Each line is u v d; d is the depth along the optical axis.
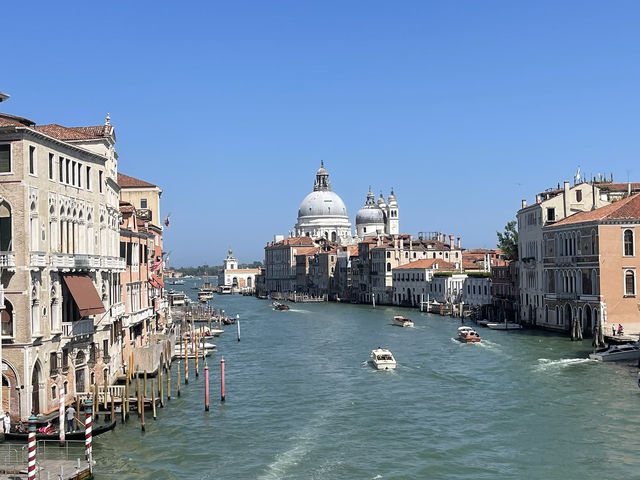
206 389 48.00
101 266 47.91
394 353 75.44
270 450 39.22
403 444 40.19
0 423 36.88
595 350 67.94
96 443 39.94
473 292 123.88
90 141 51.06
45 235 40.06
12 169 37.97
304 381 59.53
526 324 95.62
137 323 60.84
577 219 81.62
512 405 48.28
